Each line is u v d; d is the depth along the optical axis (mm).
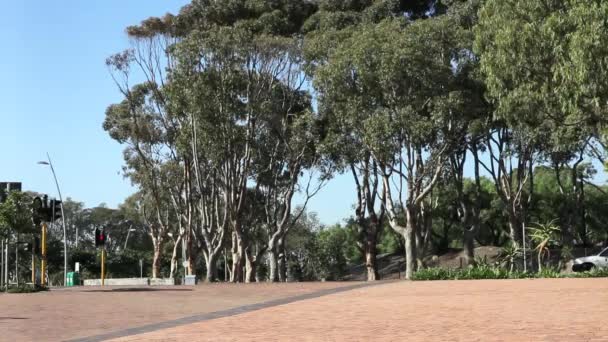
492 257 57812
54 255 87688
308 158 52531
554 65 26125
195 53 46844
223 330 14570
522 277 32094
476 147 51188
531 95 28125
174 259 65000
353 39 43031
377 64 41219
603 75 23406
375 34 42438
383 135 41156
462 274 32906
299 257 83062
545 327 13047
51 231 108312
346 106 42781
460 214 56781
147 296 28562
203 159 53969
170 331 14773
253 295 27016
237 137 48500
